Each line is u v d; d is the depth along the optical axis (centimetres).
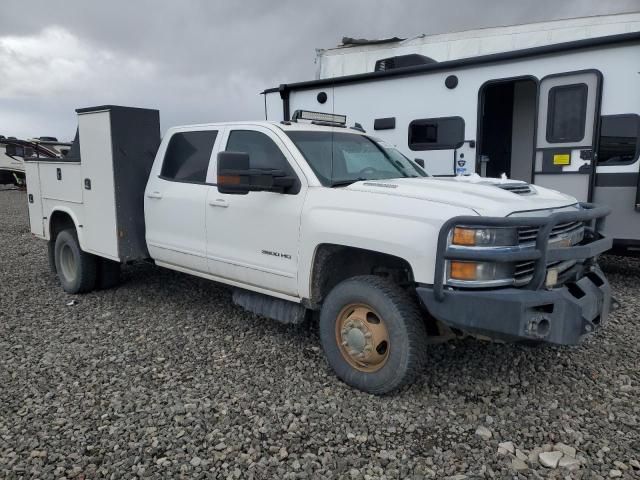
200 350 470
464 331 350
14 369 433
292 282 430
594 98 638
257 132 478
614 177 636
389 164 501
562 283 370
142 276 730
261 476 295
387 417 354
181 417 354
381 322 375
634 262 796
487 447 321
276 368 430
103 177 573
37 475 296
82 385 404
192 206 513
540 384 401
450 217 341
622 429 339
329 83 862
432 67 754
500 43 841
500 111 901
